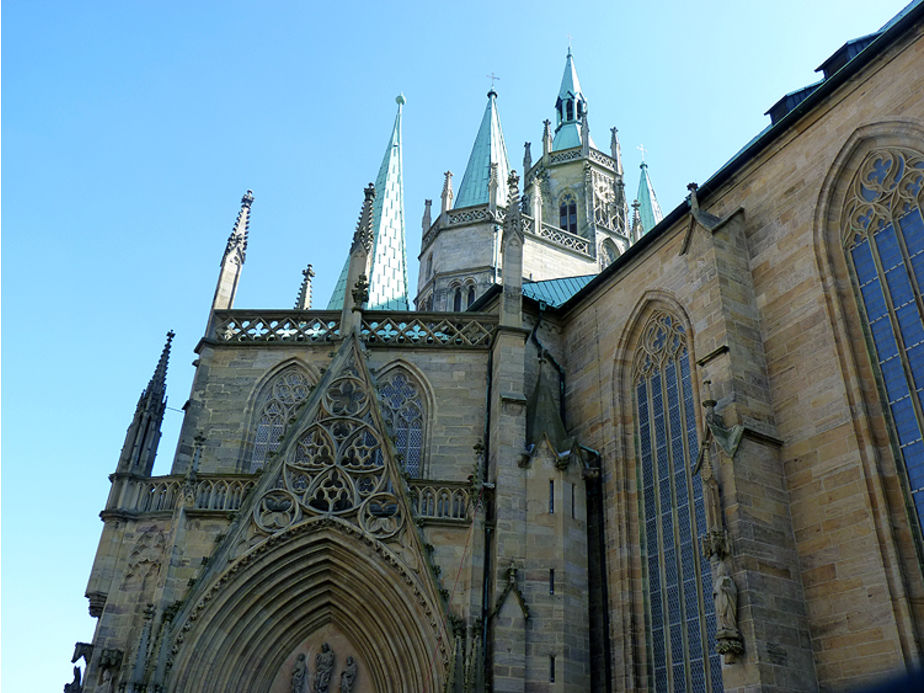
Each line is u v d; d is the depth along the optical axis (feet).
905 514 77.56
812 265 93.86
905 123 86.99
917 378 80.89
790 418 90.58
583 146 277.03
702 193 113.50
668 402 111.75
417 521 103.91
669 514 106.11
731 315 97.40
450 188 254.06
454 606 99.60
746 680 76.33
